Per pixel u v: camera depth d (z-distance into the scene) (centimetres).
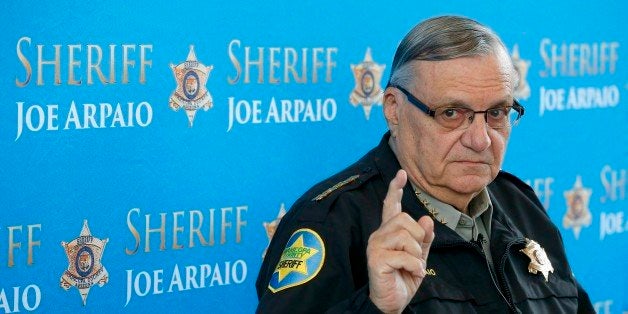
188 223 384
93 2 355
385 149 288
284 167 404
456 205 281
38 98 348
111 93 362
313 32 405
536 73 465
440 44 267
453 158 270
